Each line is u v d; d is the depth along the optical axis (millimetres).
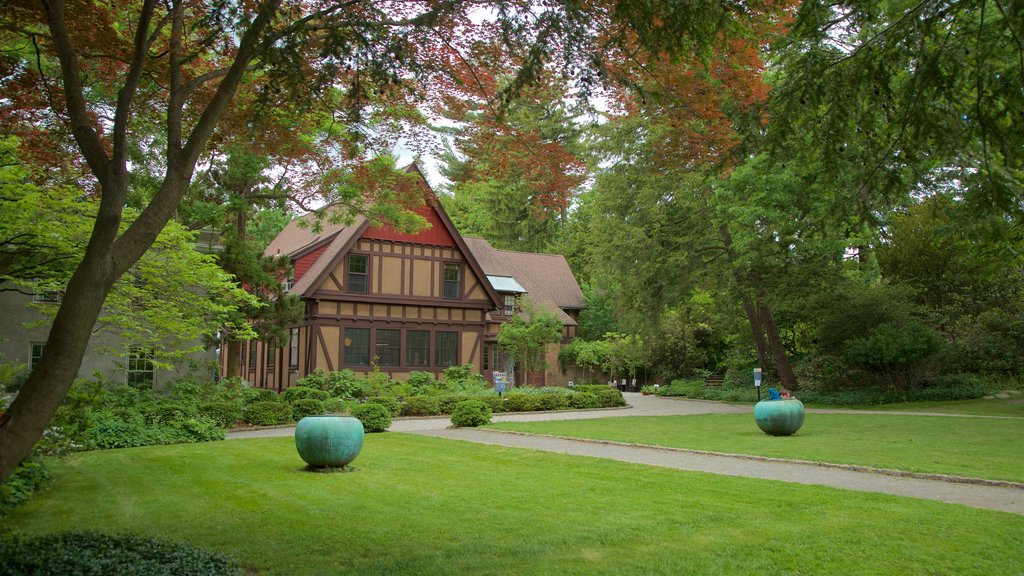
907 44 6453
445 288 31234
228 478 10242
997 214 6805
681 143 8711
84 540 5000
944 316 26984
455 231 31312
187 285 17906
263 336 21344
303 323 28984
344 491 9172
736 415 23500
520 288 39969
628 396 37344
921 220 27984
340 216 19109
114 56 7492
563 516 7570
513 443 14992
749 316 31984
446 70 7441
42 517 7645
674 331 39438
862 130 7363
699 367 41281
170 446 14414
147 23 5336
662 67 7137
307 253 30531
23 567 4148
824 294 27141
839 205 8039
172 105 5543
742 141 7973
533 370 32469
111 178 4855
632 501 8359
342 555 6098
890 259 29109
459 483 9758
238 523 7324
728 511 7727
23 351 19922
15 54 7867
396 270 30016
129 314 15195
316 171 13031
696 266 30266
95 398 8719
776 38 7676
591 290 46594
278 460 12188
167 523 7336
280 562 5895
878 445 13484
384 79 6547
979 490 8961
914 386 25875
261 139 9391
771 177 21906
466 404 19797
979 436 14727
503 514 7688
